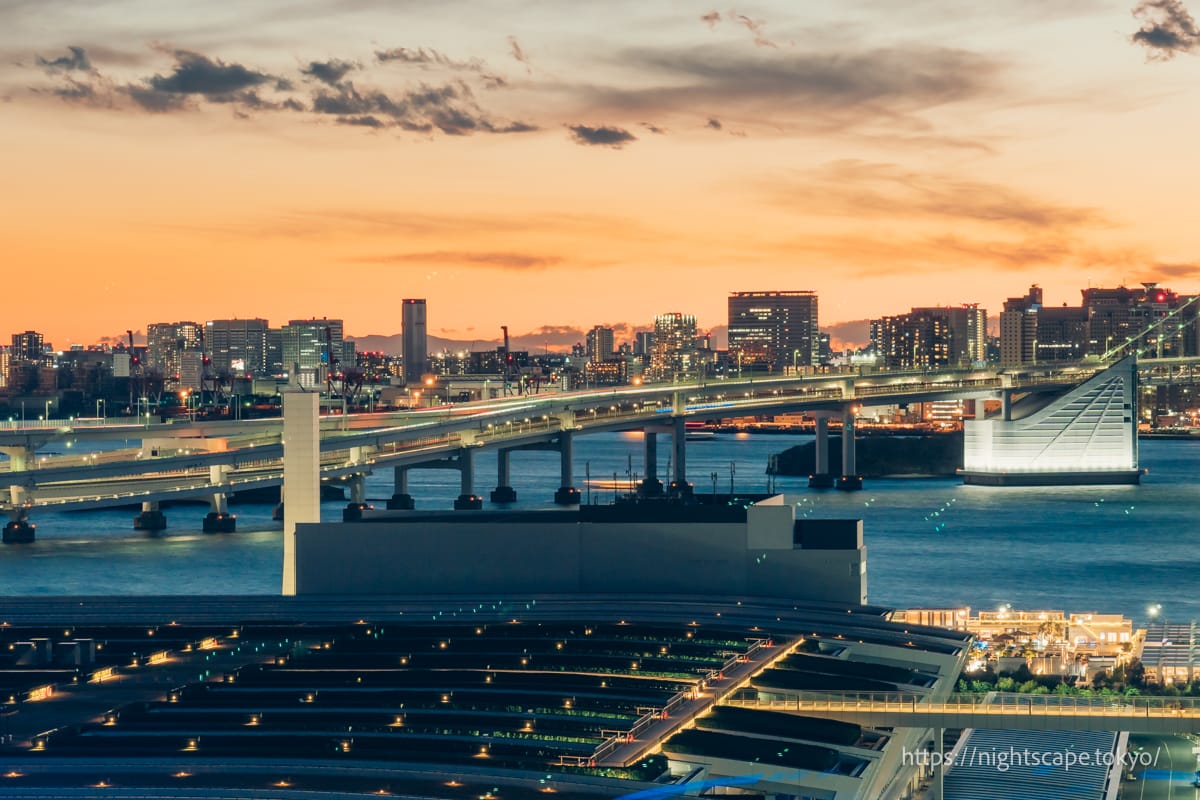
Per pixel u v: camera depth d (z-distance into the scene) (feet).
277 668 531.91
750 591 647.15
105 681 527.81
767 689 493.77
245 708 478.59
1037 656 650.02
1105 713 473.26
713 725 459.73
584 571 654.94
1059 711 472.44
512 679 514.27
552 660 537.24
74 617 620.90
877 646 560.20
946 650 560.61
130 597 646.33
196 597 644.69
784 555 645.10
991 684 576.61
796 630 580.30
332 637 584.40
